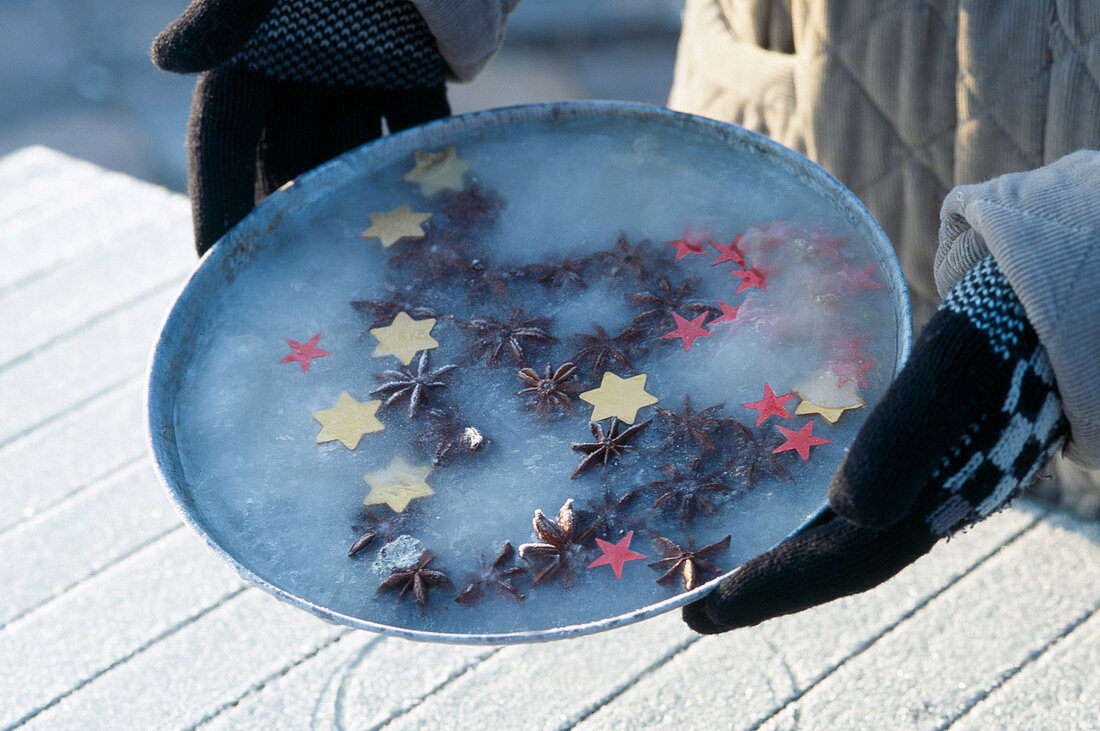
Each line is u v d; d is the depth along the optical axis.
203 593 1.40
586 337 1.20
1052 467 1.35
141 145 4.47
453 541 1.15
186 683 1.36
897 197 1.38
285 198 1.25
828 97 1.37
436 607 1.13
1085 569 1.36
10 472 1.49
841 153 1.38
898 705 1.31
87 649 1.38
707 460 1.16
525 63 4.79
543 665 1.34
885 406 1.11
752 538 1.14
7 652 1.38
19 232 1.88
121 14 5.04
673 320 1.20
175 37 1.22
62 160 2.06
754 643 1.34
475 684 1.34
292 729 1.33
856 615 1.35
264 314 1.22
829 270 1.21
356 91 1.31
